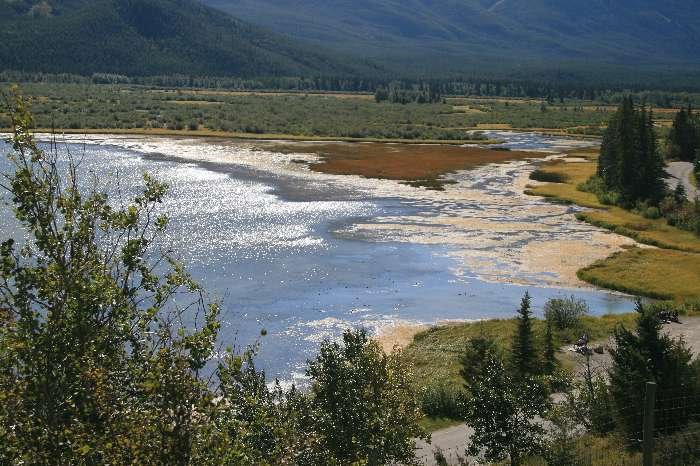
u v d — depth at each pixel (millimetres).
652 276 60625
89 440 11039
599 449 26031
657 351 27016
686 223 79062
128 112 171750
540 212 84312
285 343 43062
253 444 14594
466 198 90375
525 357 37625
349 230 71750
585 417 29719
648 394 19094
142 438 11656
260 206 79500
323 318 47812
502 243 69688
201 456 12008
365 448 18703
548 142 152250
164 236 64125
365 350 21562
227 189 87250
